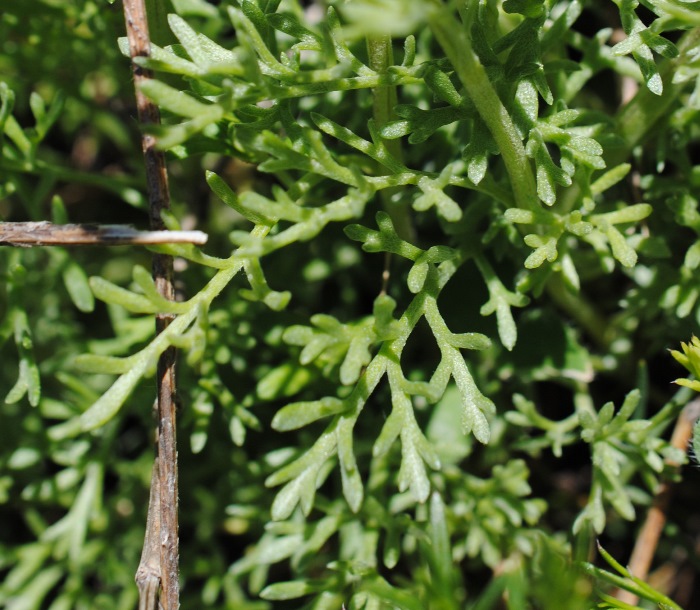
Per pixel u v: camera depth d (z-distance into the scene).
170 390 0.24
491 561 0.27
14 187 0.27
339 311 0.29
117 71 0.29
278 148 0.23
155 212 0.24
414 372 0.28
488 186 0.25
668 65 0.25
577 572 0.24
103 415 0.22
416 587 0.25
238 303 0.28
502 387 0.28
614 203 0.27
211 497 0.29
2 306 0.30
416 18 0.20
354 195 0.23
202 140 0.25
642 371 0.26
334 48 0.24
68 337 0.29
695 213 0.26
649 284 0.27
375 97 0.25
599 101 0.30
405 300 0.28
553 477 0.30
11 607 0.29
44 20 0.29
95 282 0.22
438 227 0.28
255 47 0.23
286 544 0.26
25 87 0.31
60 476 0.28
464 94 0.24
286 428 0.23
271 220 0.24
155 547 0.24
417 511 0.26
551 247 0.24
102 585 0.30
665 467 0.26
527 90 0.24
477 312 0.27
